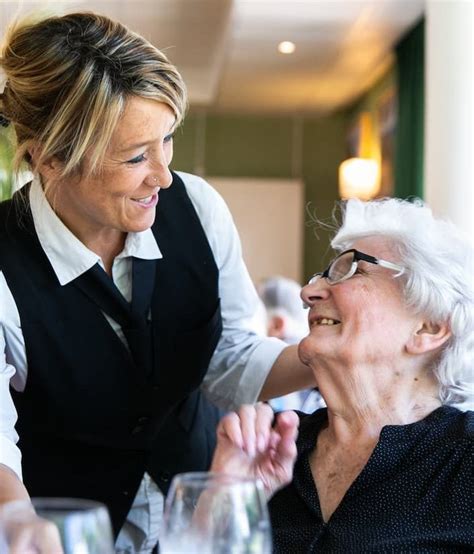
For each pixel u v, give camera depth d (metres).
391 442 1.56
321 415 1.74
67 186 1.70
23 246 1.86
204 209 2.02
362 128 10.34
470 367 1.64
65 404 1.92
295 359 2.06
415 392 1.64
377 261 1.63
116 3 7.56
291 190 11.47
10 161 1.75
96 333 1.88
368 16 7.62
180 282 1.96
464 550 1.49
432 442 1.56
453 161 5.34
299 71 9.42
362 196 9.61
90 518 0.82
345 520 1.54
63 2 1.75
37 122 1.63
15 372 1.89
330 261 1.74
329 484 1.62
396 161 8.66
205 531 0.95
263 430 1.44
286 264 11.43
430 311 1.60
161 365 1.95
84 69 1.56
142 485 2.05
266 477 1.45
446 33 5.36
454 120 5.34
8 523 0.81
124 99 1.55
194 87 10.47
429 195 5.45
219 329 2.05
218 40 8.70
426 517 1.51
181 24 8.17
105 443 1.98
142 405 1.95
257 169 11.58
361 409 1.62
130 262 1.91
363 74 9.51
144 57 1.59
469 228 5.32
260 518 0.96
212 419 2.28
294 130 11.62
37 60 1.60
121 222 1.68
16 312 1.84
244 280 2.12
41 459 1.99
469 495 1.51
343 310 1.62
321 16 7.58
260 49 8.58
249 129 11.60
